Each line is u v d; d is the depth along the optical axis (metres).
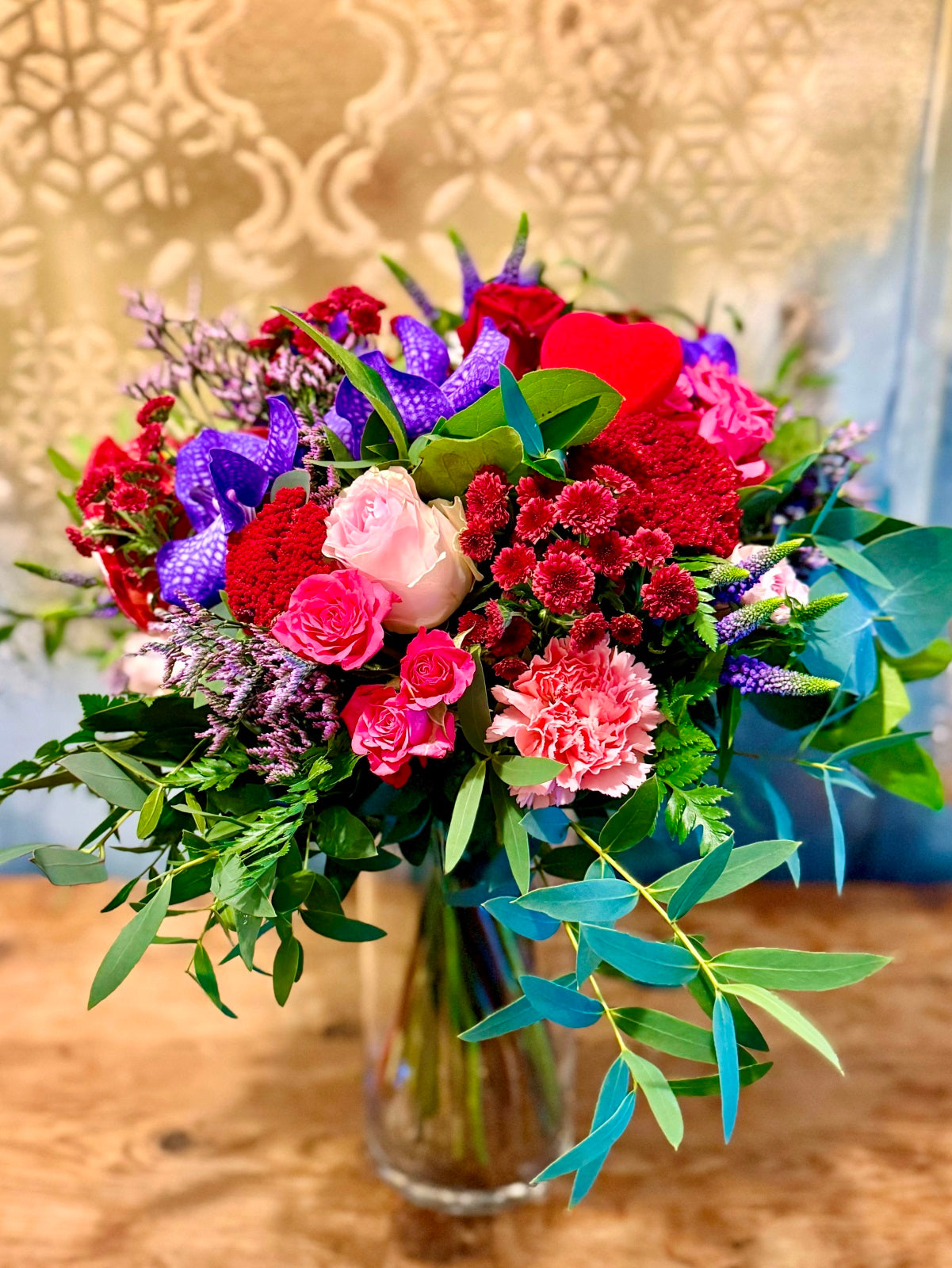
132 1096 0.73
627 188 0.87
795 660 0.48
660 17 0.82
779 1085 0.73
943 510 0.93
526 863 0.42
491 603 0.41
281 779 0.43
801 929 0.90
